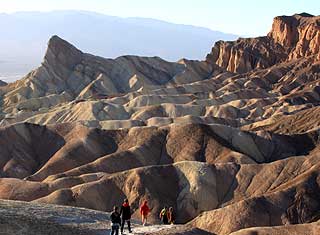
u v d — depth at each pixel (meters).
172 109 155.88
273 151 102.06
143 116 151.62
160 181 77.94
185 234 34.31
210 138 99.06
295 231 43.34
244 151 100.69
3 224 29.56
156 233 33.88
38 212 36.44
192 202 75.81
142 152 98.00
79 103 161.12
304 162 76.44
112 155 96.00
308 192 63.53
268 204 61.72
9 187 79.06
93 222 36.56
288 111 154.38
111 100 179.50
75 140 107.06
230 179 78.50
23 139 111.50
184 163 80.62
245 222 58.81
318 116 121.69
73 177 81.62
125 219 33.69
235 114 156.38
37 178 96.94
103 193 75.81
